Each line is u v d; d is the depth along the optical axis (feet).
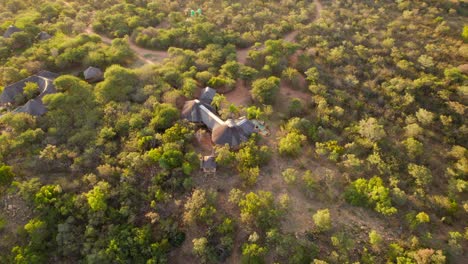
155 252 128.36
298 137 165.48
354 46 238.27
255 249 127.13
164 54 232.32
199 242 127.54
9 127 164.35
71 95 180.55
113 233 130.72
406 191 152.76
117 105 176.45
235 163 154.92
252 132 169.78
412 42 237.66
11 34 223.51
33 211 133.49
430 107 195.11
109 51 216.54
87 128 164.76
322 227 134.21
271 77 200.44
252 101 195.93
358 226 139.95
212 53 221.66
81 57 211.61
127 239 128.98
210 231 135.23
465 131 179.63
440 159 170.09
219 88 199.31
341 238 132.26
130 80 192.24
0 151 150.20
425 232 139.44
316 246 131.03
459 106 188.44
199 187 146.72
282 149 161.79
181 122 168.96
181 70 206.90
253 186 150.20
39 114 171.83
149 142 157.28
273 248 131.23
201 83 201.87
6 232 129.80
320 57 230.07
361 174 157.28
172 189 144.87
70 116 172.04
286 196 141.90
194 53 221.87
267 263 127.85
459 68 213.87
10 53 216.13
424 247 132.36
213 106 184.75
